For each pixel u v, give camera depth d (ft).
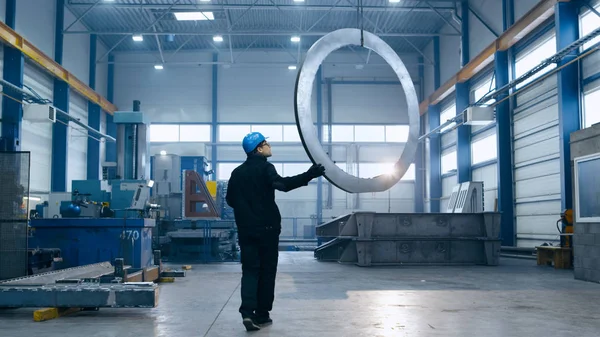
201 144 55.57
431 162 69.41
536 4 41.04
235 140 74.95
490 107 47.50
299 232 74.64
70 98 60.13
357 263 32.99
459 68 62.59
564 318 12.88
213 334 10.69
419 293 18.25
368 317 12.95
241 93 75.25
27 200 16.62
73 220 20.27
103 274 16.40
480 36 55.62
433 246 33.37
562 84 36.99
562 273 27.22
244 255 11.28
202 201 36.19
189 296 17.12
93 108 66.85
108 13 62.90
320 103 75.00
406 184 75.82
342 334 10.72
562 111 36.81
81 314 13.19
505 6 48.65
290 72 75.77
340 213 74.28
